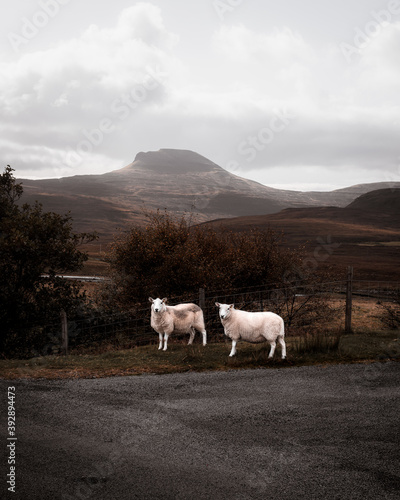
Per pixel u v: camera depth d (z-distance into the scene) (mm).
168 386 8383
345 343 11484
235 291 17891
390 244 120250
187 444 5840
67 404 7402
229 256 18625
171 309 12195
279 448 5707
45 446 5789
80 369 9930
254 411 6992
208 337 16188
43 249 16062
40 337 15891
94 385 8531
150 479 4980
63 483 4887
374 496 4625
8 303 15594
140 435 6129
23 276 16531
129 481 4934
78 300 17438
